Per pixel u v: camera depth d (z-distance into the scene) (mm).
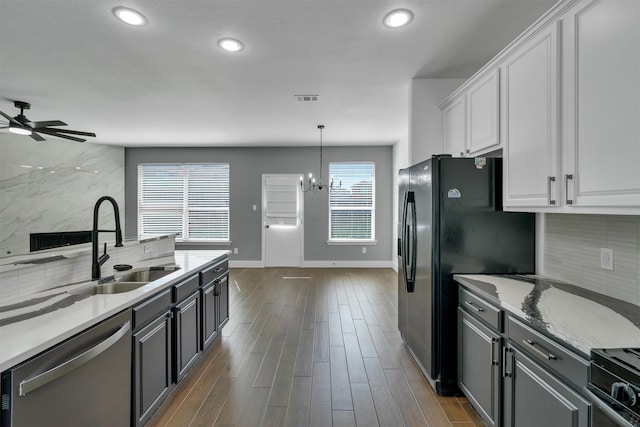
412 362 2727
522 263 2266
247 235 6789
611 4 1279
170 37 2311
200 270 2656
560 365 1264
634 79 1189
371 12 2021
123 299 1683
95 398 1423
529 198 1814
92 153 6238
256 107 4004
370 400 2203
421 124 3109
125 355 1642
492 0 1916
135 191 6785
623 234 1667
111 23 2129
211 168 6820
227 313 3396
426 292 2359
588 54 1396
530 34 1753
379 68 2863
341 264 6727
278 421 1990
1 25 2143
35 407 1128
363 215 6734
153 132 5410
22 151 5238
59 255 1918
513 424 1580
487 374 1800
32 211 5363
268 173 6738
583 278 1913
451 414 2057
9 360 1031
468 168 2234
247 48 2488
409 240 2750
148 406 1862
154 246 3047
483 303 1841
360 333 3350
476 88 2424
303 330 3432
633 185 1196
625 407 931
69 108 4023
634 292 1614
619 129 1249
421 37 2342
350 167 6715
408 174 2814
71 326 1304
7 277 1628
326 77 3062
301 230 6738
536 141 1743
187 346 2396
